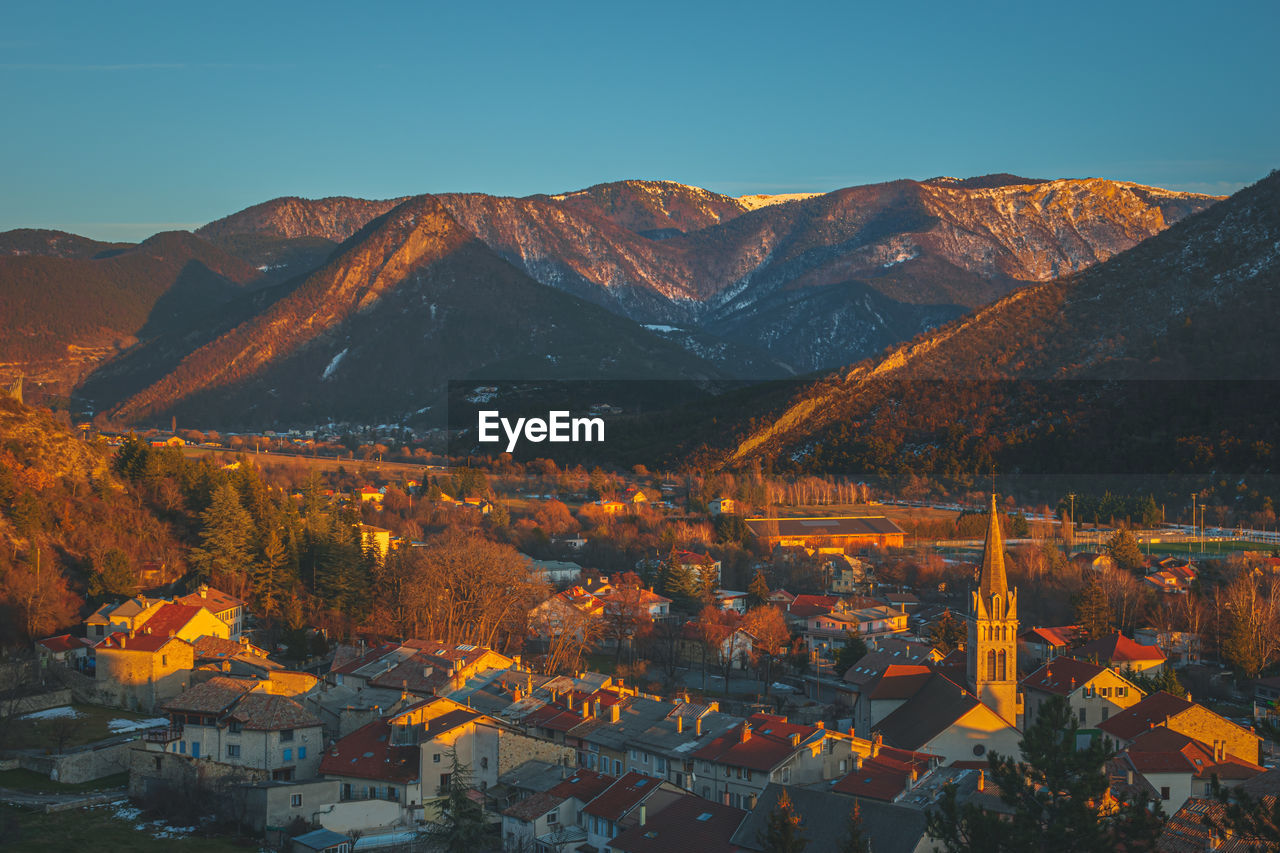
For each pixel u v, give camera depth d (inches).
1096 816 2768.2
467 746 4286.4
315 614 6914.4
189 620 5674.2
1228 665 6496.1
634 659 6943.9
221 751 4215.1
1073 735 2935.5
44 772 4355.3
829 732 4121.6
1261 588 7534.5
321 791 4018.2
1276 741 2637.8
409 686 5093.5
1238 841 3139.8
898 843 3228.3
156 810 4018.2
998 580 4699.8
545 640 7170.3
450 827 3794.3
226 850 3732.8
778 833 3147.1
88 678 5241.1
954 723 4266.7
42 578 5984.3
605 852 3622.0
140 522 7647.6
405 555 7475.4
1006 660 4680.1
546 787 4067.4
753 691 6289.4
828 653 7116.1
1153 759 4190.5
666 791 3762.3
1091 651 6259.8
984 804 3427.7
